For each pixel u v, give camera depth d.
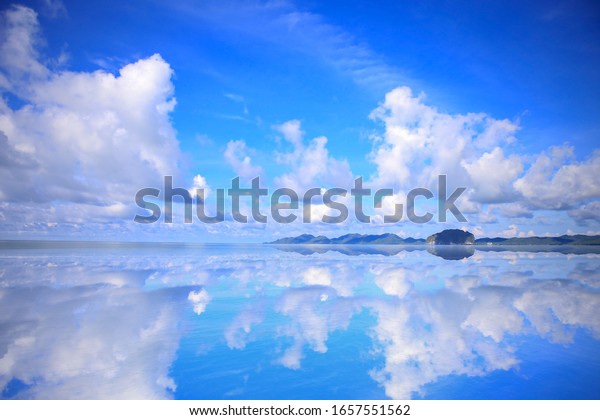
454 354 7.89
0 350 7.91
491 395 6.17
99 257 33.34
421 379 6.72
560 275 21.02
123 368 7.10
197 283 17.52
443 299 13.53
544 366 7.25
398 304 12.70
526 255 43.69
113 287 15.84
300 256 42.00
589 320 10.56
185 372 6.98
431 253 51.12
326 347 8.34
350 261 33.50
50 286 15.77
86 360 7.45
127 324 9.99
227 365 7.30
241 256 40.88
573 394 6.20
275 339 8.87
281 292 15.04
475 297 13.89
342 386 6.46
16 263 25.61
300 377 6.79
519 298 13.67
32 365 7.15
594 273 22.08
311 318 10.81
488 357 7.74
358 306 12.38
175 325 9.99
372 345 8.48
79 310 11.47
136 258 33.50
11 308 11.59
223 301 13.16
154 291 15.04
